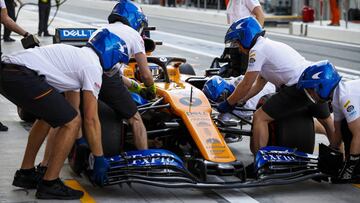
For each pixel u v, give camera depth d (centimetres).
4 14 873
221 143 651
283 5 2850
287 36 2350
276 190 673
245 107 827
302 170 663
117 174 624
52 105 602
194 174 650
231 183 628
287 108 684
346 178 677
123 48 626
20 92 597
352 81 689
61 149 614
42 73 605
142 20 733
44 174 640
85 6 4028
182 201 627
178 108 682
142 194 646
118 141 662
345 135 709
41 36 2025
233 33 689
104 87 646
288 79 683
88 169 669
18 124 938
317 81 647
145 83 720
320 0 2464
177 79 809
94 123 606
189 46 1995
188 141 711
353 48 1994
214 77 777
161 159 632
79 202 617
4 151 791
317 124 840
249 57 685
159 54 1772
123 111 663
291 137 698
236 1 1066
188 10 3256
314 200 642
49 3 2014
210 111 691
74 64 608
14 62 602
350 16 2539
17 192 645
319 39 2258
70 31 898
